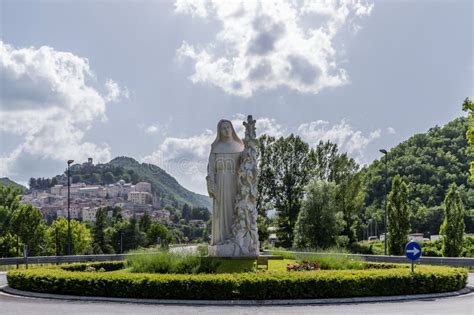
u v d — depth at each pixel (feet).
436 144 421.18
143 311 62.95
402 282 77.10
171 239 404.16
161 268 90.12
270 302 70.49
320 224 197.67
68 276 78.13
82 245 311.06
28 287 81.97
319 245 195.21
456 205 163.63
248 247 105.29
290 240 231.50
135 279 74.43
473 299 74.23
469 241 202.49
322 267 96.63
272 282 72.54
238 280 72.43
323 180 208.03
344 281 74.13
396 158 417.49
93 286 76.07
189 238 486.79
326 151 234.99
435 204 360.89
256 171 107.14
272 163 235.40
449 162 394.52
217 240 108.17
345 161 232.73
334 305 68.80
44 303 70.90
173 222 585.22
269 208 234.79
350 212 230.68
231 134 111.14
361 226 366.02
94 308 65.72
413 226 345.31
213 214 109.50
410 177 387.55
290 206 232.73
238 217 106.11
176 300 71.82
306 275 74.49
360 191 232.53
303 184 232.12
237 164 109.40
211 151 110.83
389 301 72.54
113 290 75.00
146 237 369.30
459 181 375.25
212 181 109.19
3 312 62.03
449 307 65.51
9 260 144.87
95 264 108.58
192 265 91.86
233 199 108.78
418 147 422.00
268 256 118.21
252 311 63.10
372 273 77.10
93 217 588.09
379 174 414.00
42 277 80.18
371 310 63.16
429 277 78.89
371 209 384.47
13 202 278.26
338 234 201.46
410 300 73.36
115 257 162.71
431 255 192.34
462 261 133.08
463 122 433.07
